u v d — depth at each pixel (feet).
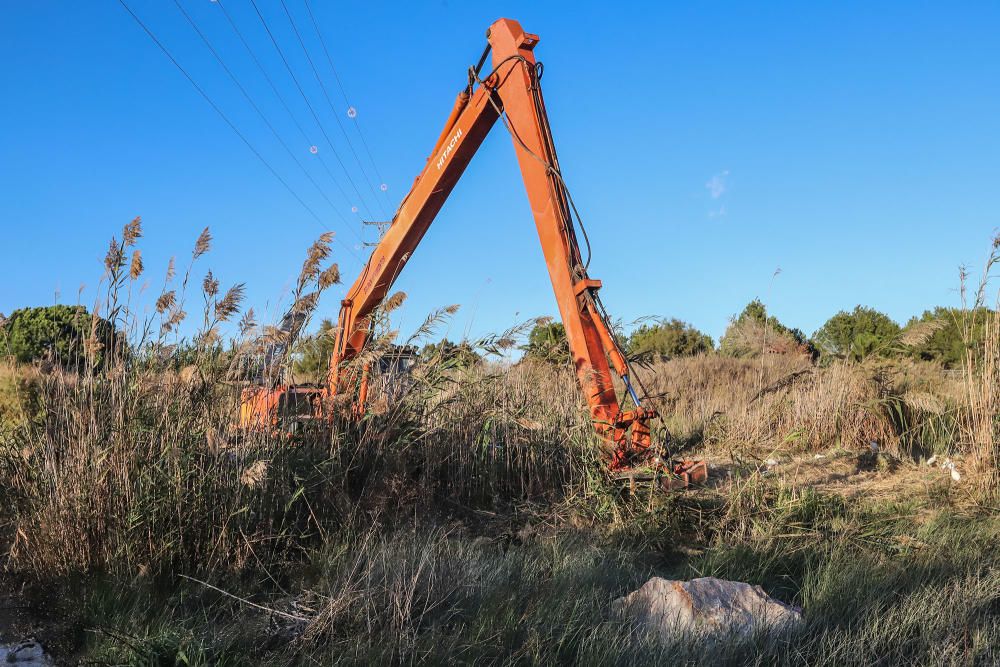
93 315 19.06
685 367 54.13
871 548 18.90
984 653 12.62
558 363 28.71
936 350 41.42
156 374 19.07
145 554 16.78
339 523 19.45
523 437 24.89
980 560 17.79
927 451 34.06
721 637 12.84
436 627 13.60
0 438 18.31
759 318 54.54
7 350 25.94
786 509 21.68
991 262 29.35
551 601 14.65
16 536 16.97
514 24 27.84
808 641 13.03
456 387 25.02
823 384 37.27
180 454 17.72
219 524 17.60
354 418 22.25
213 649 12.93
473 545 18.20
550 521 21.95
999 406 28.63
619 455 23.67
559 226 25.41
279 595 16.34
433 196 29.84
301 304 20.95
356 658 12.36
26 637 13.98
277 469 18.99
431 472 23.07
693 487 23.35
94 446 17.16
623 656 12.39
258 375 20.98
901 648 12.78
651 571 18.20
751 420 36.78
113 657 12.83
